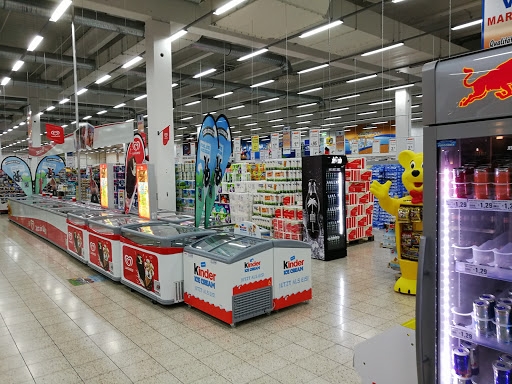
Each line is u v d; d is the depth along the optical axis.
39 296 5.78
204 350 3.89
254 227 5.28
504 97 1.58
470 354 1.90
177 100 21.98
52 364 3.68
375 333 4.21
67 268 7.49
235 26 9.70
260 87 18.73
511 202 1.66
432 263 1.82
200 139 5.69
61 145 14.05
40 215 10.79
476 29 12.41
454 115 1.74
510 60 1.57
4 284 6.46
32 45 9.95
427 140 1.83
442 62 1.80
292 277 4.99
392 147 14.83
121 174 13.77
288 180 8.80
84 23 10.43
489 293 2.11
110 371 3.52
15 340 4.25
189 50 14.30
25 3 9.20
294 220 8.32
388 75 15.23
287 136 13.82
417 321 1.82
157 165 9.82
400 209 5.48
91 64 14.64
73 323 4.68
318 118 25.23
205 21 10.31
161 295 5.07
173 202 9.99
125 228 5.93
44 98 19.52
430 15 11.65
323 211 7.58
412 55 12.31
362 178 9.34
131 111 25.38
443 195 1.85
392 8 11.09
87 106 22.72
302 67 16.95
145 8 9.52
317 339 4.09
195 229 5.72
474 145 1.88
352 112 23.36
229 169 10.77
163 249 4.98
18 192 19.28
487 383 1.90
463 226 1.93
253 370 3.46
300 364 3.56
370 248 8.83
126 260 5.88
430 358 1.84
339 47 11.65
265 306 4.70
